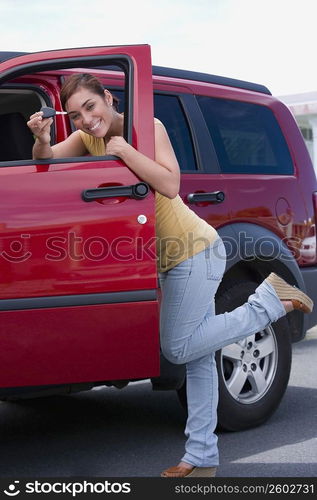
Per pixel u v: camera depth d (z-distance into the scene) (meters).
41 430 4.87
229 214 4.62
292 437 4.49
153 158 3.59
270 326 4.71
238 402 4.57
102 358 3.62
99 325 3.60
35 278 3.53
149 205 3.62
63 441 4.61
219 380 4.46
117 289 3.61
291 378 5.92
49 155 3.63
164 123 4.56
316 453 4.21
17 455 4.36
